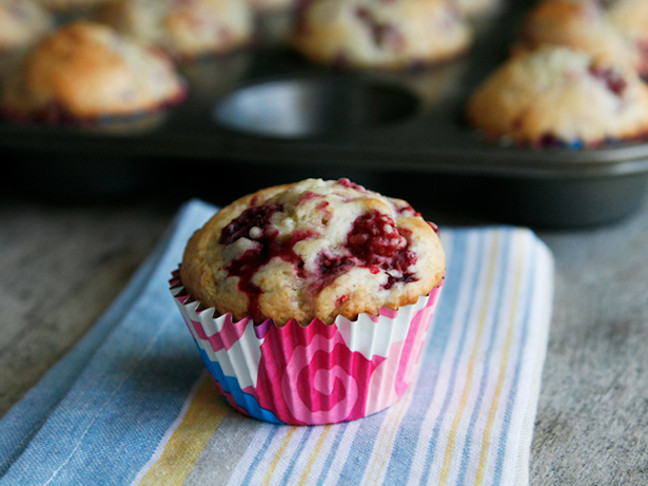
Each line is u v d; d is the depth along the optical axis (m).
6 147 0.34
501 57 0.44
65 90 0.35
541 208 0.33
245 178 0.34
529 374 0.24
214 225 0.23
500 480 0.21
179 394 0.24
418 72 0.42
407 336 0.22
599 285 0.30
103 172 0.35
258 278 0.21
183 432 0.23
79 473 0.22
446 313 0.28
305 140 0.33
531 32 0.44
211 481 0.21
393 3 0.42
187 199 0.37
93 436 0.23
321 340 0.21
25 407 0.24
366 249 0.22
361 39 0.42
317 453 0.22
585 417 0.24
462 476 0.21
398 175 0.34
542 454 0.22
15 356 0.27
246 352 0.22
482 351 0.26
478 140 0.33
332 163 0.32
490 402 0.23
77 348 0.27
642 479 0.22
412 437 0.22
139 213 0.36
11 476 0.21
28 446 0.22
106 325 0.28
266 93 0.40
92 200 0.36
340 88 0.40
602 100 0.33
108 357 0.26
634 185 0.32
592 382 0.25
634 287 0.30
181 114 0.36
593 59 0.34
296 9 0.56
